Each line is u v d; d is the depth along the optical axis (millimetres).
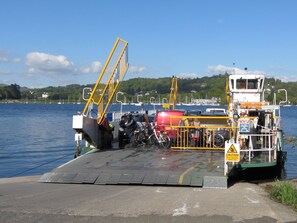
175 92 29359
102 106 17297
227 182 10898
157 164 12977
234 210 7723
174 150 16469
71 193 9445
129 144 18516
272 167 13625
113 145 18312
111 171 11828
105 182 10867
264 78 23141
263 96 23328
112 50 17359
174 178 10930
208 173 11383
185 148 16906
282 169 17125
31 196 9023
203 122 18750
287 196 8578
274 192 9258
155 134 18109
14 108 125875
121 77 17562
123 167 12461
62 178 11266
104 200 8578
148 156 14734
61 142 32594
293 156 23328
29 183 11047
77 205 8062
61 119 66875
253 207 7969
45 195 9164
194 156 14758
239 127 13531
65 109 118938
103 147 17469
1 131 42594
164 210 7691
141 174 11391
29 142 32375
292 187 9359
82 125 15102
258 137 15617
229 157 11141
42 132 42062
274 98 21297
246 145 15016
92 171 11852
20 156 24438
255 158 13891
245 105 21062
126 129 18984
